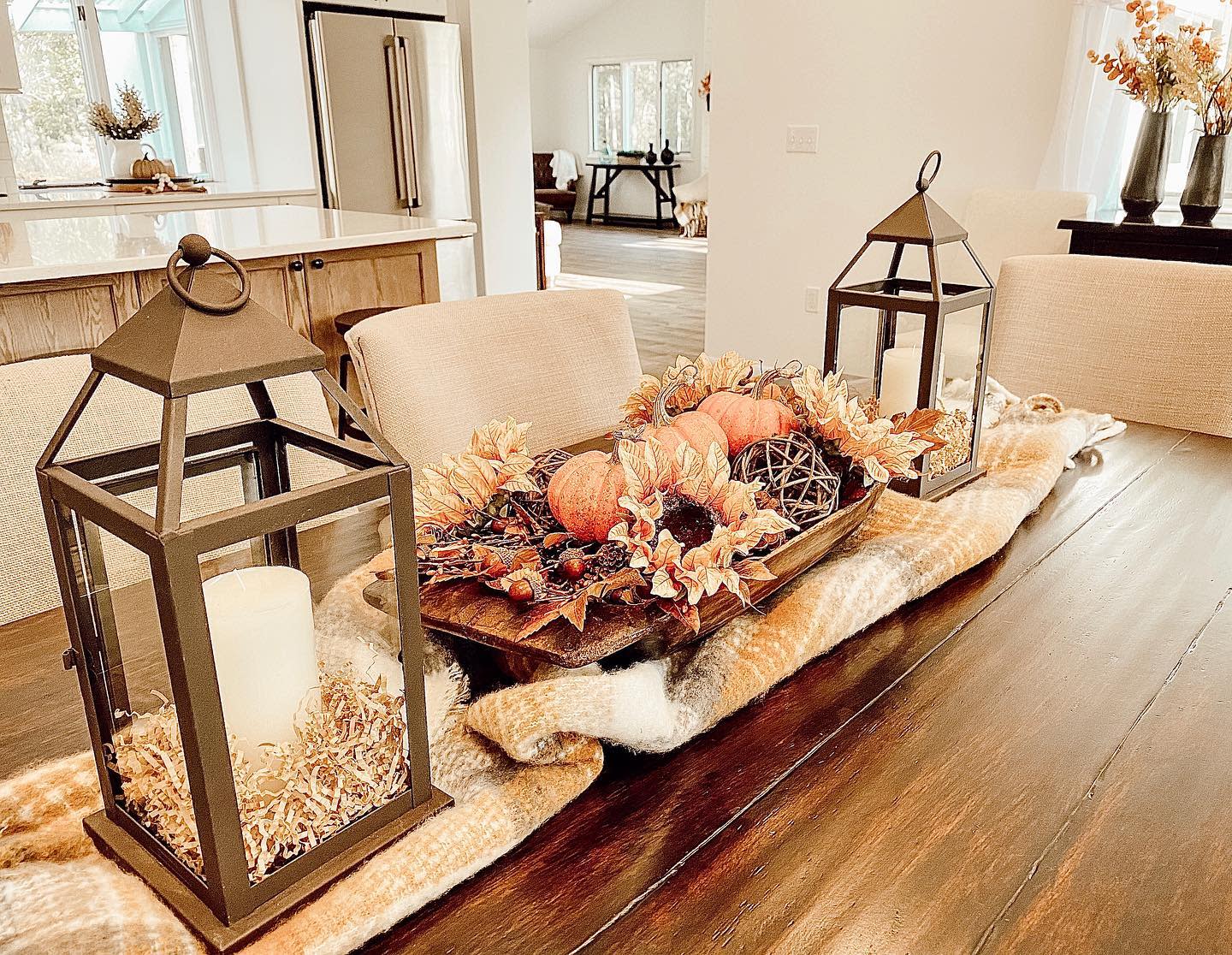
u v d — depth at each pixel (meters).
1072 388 1.72
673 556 0.66
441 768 0.62
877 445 0.85
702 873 0.56
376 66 5.11
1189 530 1.08
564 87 13.08
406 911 0.52
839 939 0.51
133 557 0.44
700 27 11.41
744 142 4.64
